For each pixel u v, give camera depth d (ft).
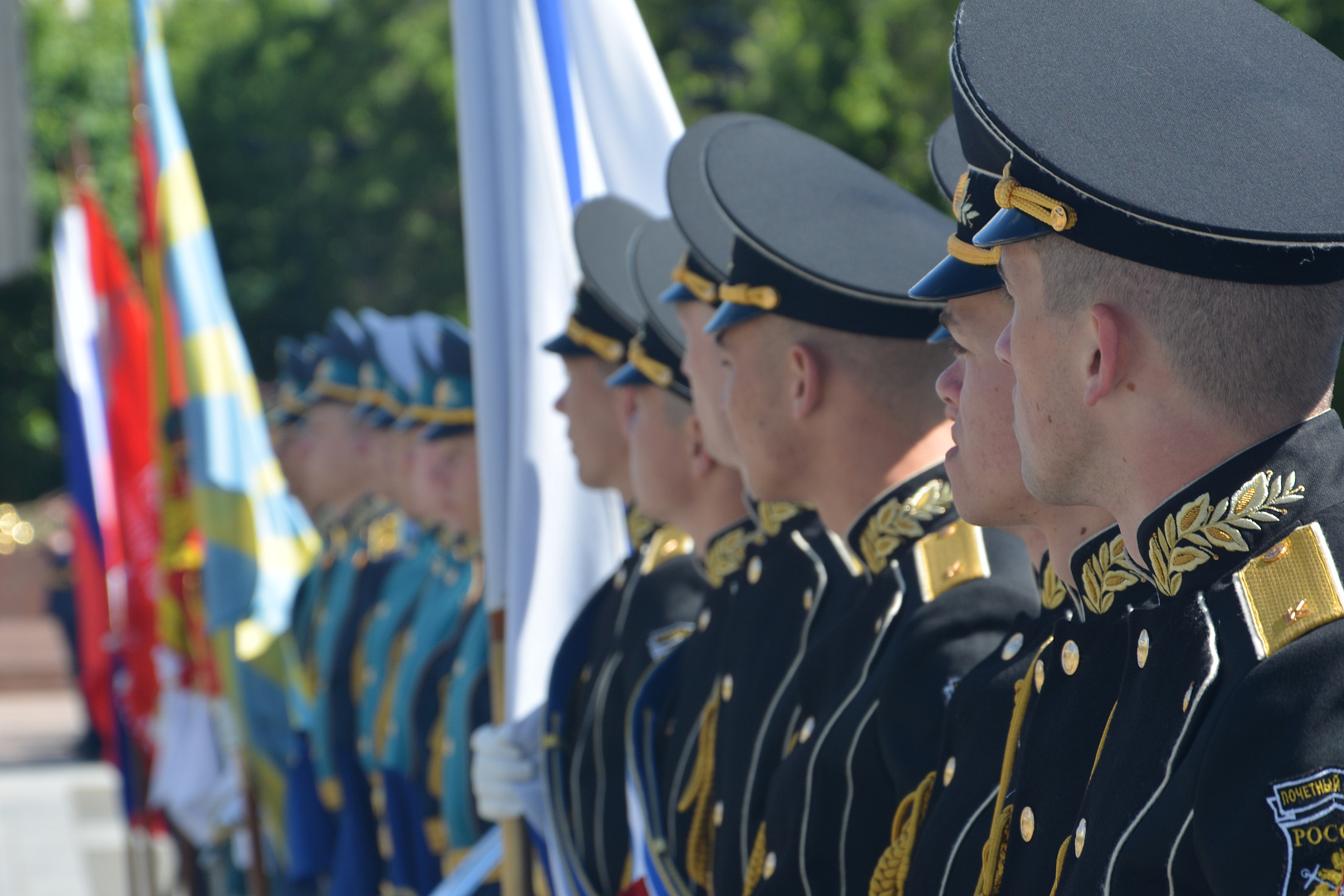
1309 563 4.81
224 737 22.80
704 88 70.49
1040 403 5.40
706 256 9.62
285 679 20.90
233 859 25.27
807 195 9.04
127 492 27.07
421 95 99.30
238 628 20.68
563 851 11.55
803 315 8.71
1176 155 5.06
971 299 6.28
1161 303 5.04
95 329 30.12
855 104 57.00
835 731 8.08
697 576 11.88
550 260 12.56
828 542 9.51
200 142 105.60
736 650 9.87
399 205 101.35
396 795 18.89
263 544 20.59
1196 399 5.06
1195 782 4.76
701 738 10.30
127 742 29.09
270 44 107.45
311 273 105.40
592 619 12.55
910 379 8.66
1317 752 4.50
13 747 52.37
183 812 24.98
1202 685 4.86
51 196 94.79
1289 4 11.80
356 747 20.44
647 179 12.78
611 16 12.67
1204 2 5.54
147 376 26.99
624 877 11.37
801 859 8.05
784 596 9.64
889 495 8.55
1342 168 4.96
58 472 107.45
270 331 106.93
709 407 9.83
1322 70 5.33
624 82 12.68
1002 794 6.07
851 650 8.36
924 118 57.26
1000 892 5.91
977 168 5.89
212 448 20.35
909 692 7.61
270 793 21.63
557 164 12.57
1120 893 4.94
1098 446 5.33
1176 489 5.16
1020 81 5.37
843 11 58.39
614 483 12.39
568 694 12.35
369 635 20.24
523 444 12.49
